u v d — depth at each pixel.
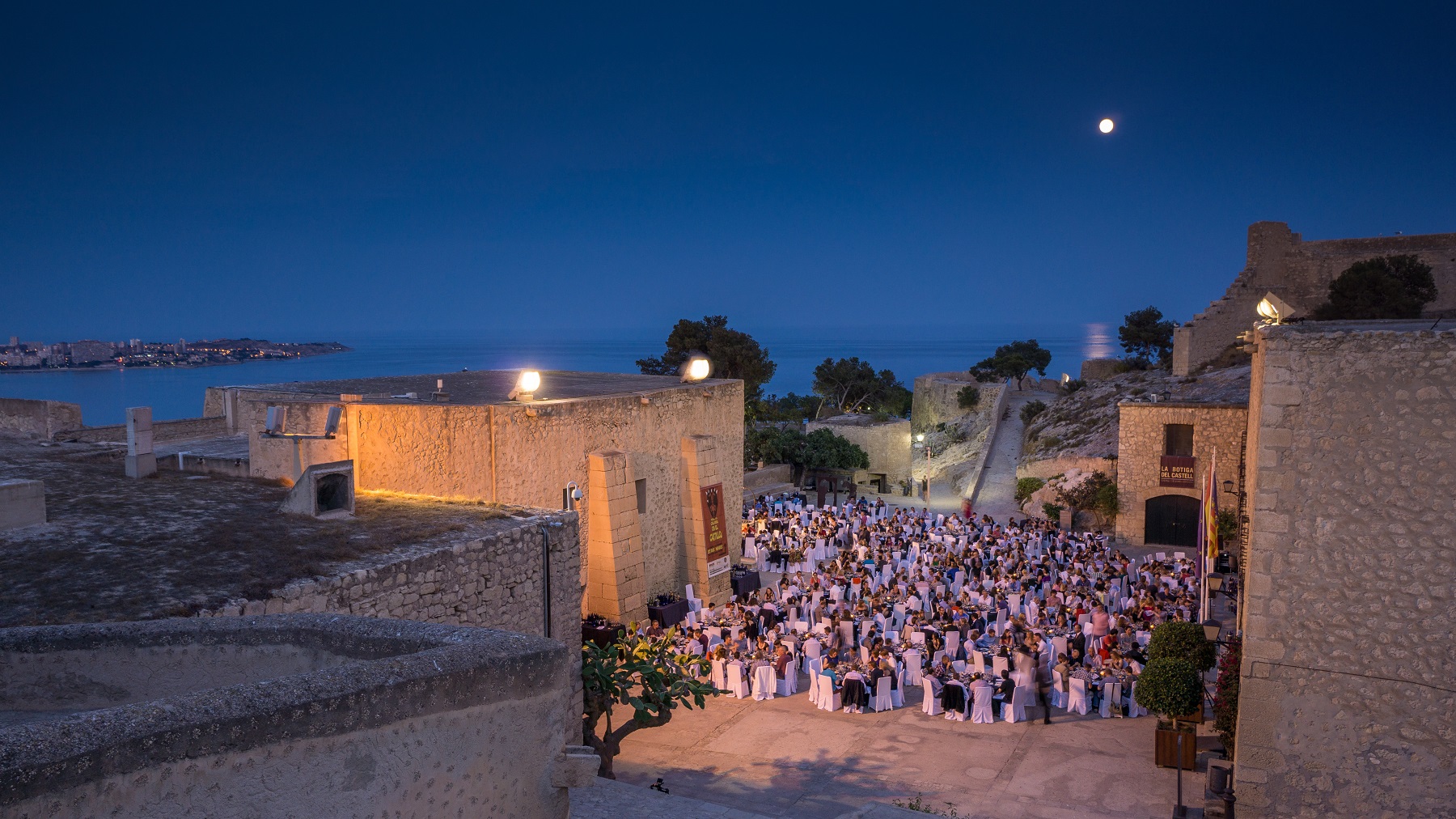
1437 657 12.55
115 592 11.69
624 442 26.33
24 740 4.09
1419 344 12.50
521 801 6.50
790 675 20.91
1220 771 14.08
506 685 6.33
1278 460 13.20
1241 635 16.11
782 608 25.61
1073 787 15.80
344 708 5.27
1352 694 12.97
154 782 4.46
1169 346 73.69
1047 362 84.25
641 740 18.28
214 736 4.69
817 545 33.22
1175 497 36.50
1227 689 15.66
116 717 4.45
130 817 4.38
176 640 6.74
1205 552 25.62
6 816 3.89
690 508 29.08
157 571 12.49
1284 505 13.20
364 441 20.08
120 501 16.05
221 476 18.69
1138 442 36.97
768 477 51.41
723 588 29.48
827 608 25.69
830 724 19.03
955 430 68.94
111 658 6.73
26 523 14.17
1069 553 31.95
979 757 17.19
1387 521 12.73
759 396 56.28
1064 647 21.50
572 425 24.19
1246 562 15.95
